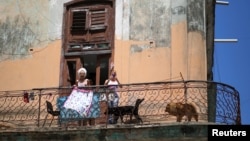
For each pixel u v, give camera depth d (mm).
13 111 17469
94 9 18359
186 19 17531
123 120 16422
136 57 17516
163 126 15227
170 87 16391
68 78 17875
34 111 17281
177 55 17219
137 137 15336
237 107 16188
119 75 17438
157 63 17297
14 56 18391
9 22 18781
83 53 18000
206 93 16219
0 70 18297
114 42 17859
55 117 17031
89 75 18250
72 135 15672
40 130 15867
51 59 18125
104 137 15492
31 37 18484
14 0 19000
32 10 18766
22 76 18094
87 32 18188
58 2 18656
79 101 16266
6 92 17797
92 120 16344
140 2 18062
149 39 17609
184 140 15148
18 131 15984
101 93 16328
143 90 16656
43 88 16938
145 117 16375
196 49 17250
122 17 18047
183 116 15930
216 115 15773
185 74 17000
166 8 17812
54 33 18375
